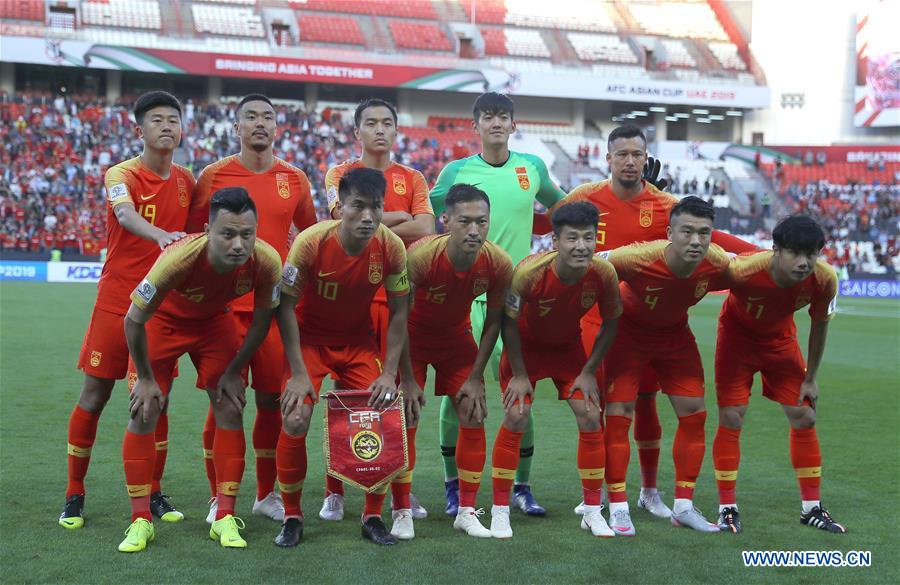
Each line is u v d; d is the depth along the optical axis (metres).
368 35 37.75
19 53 31.61
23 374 9.65
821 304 4.75
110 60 32.41
